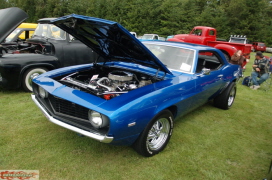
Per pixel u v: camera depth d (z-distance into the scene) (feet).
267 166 9.31
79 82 9.48
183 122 13.05
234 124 13.47
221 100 15.30
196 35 38.91
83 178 7.47
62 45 17.40
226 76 14.25
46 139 9.62
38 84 8.93
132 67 11.68
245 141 11.37
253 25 100.89
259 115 15.42
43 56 16.14
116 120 6.76
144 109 7.63
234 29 104.99
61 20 9.02
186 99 10.02
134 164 8.47
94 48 11.59
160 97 8.38
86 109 7.62
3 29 13.15
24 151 8.64
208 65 14.94
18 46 19.99
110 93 8.10
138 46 8.91
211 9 99.35
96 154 8.86
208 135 11.62
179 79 10.05
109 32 8.80
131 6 94.53
